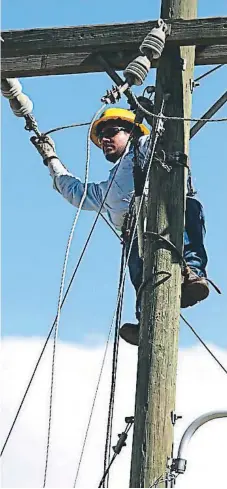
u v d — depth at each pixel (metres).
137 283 19.11
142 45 18.19
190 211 19.12
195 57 18.98
